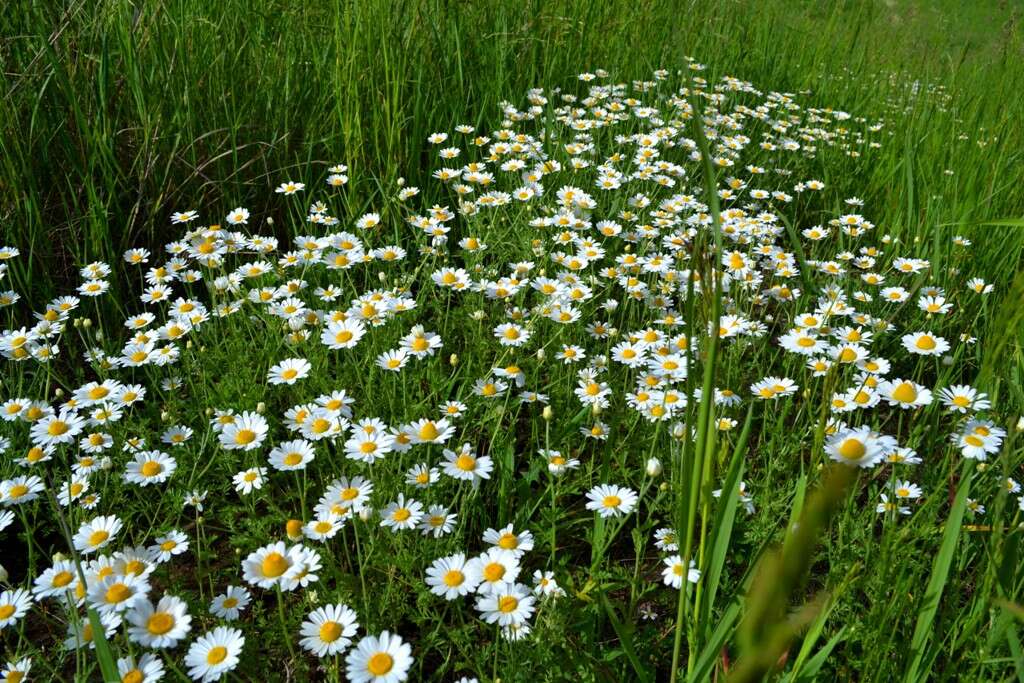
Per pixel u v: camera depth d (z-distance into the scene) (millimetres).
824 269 3730
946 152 5434
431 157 4500
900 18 8672
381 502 2482
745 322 3322
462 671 2223
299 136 4430
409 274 3809
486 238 3912
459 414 2852
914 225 4402
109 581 1839
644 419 2986
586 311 3496
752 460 2824
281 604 1864
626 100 5184
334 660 2158
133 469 2455
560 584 2258
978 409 2527
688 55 6402
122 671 1728
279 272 3418
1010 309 1521
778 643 585
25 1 3744
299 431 2955
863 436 2012
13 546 2703
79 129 3715
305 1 4602
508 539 2082
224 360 3232
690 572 2113
